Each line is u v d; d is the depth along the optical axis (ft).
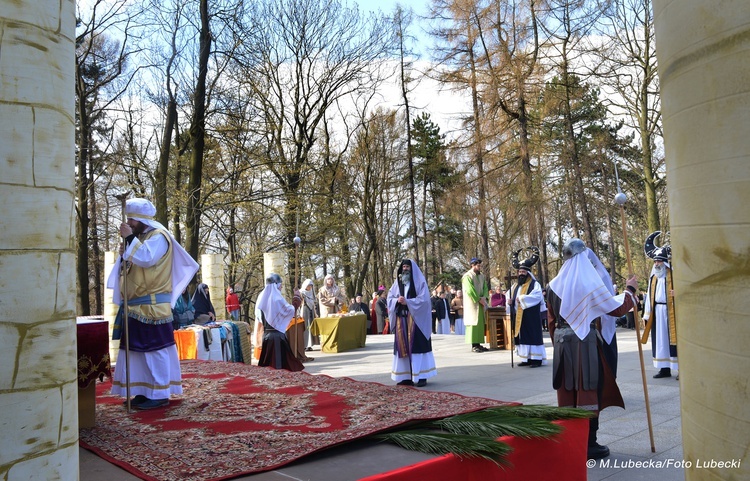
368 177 98.73
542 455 13.48
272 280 33.83
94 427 15.39
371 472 11.17
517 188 73.82
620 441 18.94
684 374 5.75
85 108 61.77
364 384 21.11
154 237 18.47
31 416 6.80
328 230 86.99
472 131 78.07
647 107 74.69
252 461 11.94
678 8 5.47
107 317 47.85
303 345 43.57
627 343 46.73
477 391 28.22
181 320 37.81
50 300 7.06
